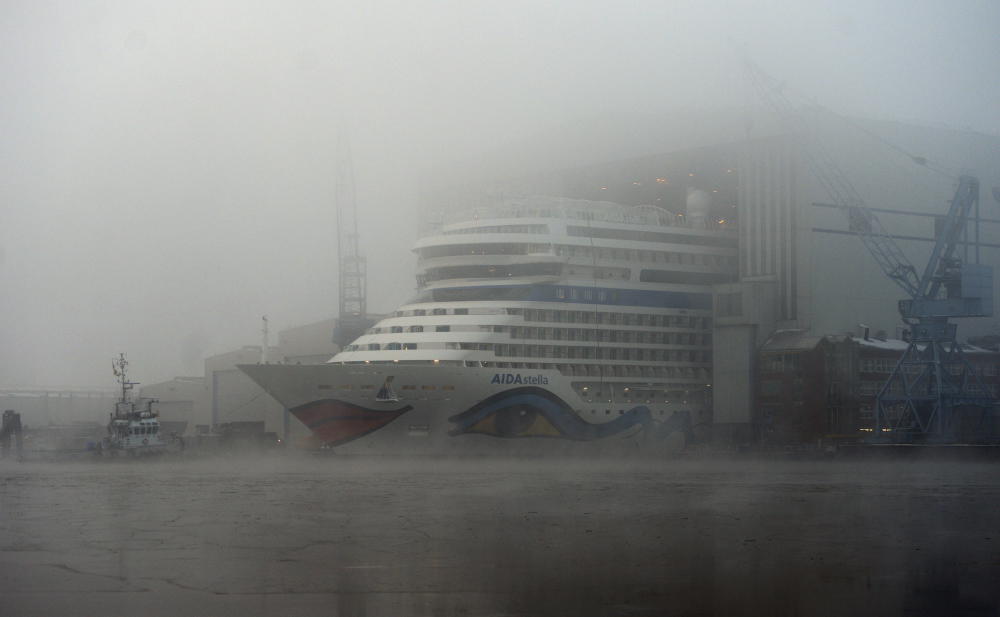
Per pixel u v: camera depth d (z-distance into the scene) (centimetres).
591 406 12388
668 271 13525
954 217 13612
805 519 6475
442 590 4209
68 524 6141
